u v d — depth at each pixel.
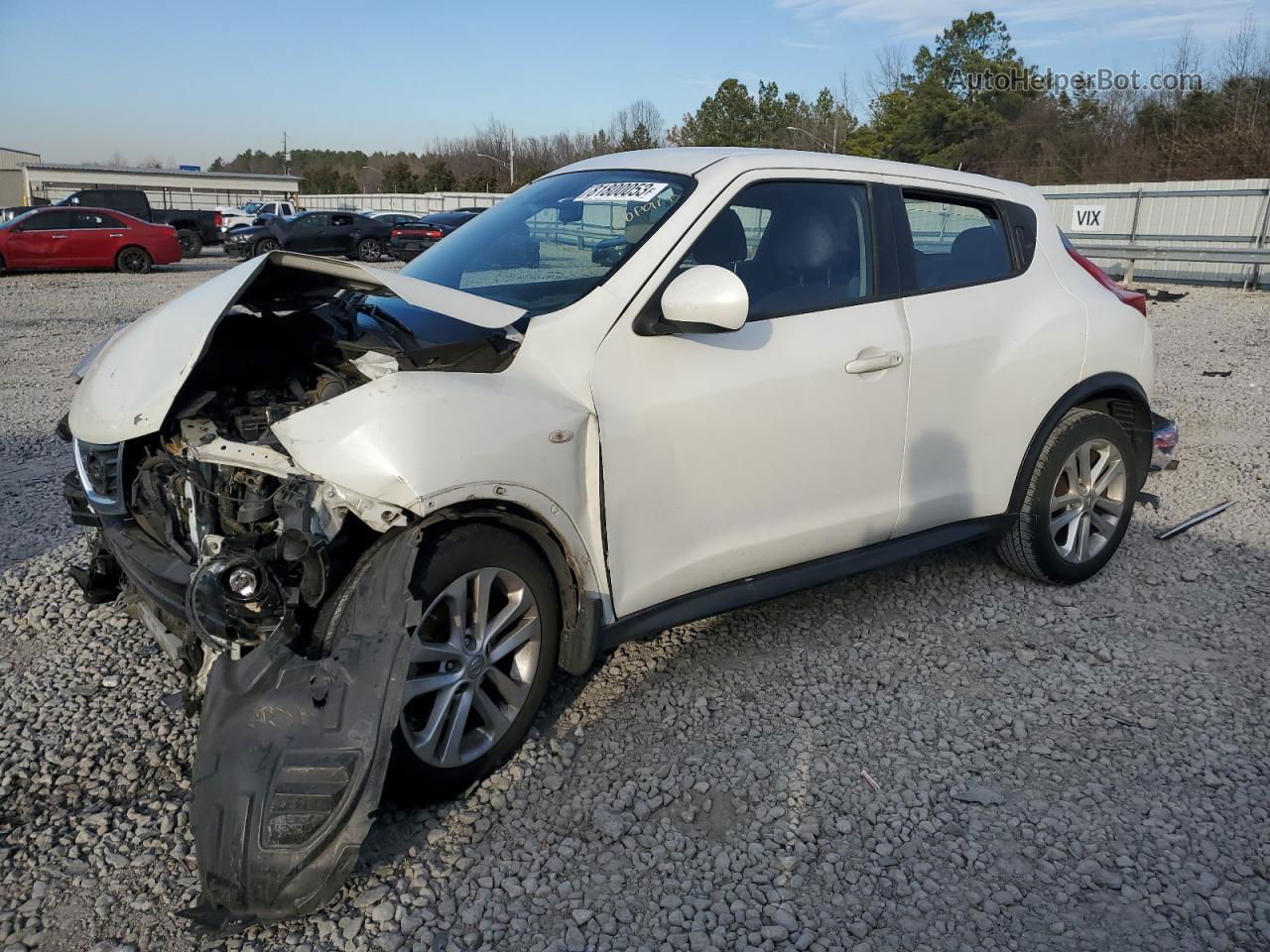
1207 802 2.84
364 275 2.93
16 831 2.66
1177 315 13.28
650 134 71.50
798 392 3.26
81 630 3.80
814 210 3.46
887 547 3.70
